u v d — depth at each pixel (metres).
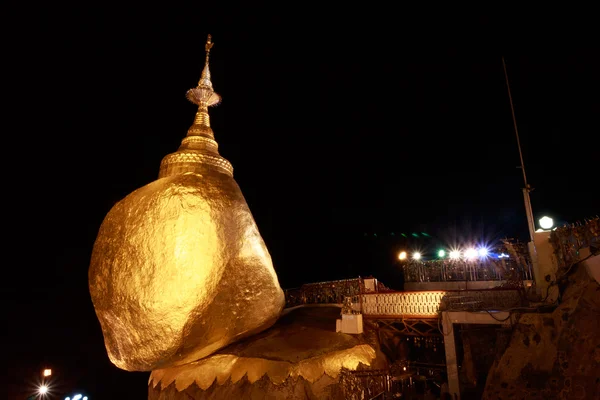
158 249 10.48
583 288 9.67
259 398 10.41
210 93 14.78
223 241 11.11
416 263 19.75
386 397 10.67
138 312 10.23
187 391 11.08
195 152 13.13
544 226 13.05
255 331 12.48
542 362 9.62
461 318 12.14
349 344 12.41
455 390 11.79
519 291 12.45
